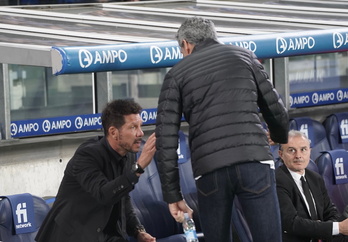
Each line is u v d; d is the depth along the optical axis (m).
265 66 16.75
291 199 11.01
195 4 15.48
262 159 8.11
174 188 8.27
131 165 9.12
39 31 11.23
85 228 8.94
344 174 12.86
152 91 22.33
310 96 16.12
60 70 8.91
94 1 17.22
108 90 14.10
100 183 8.78
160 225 12.10
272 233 8.30
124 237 9.20
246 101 8.16
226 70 8.20
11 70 18.20
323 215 11.27
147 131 14.31
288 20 12.83
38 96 18.52
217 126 8.10
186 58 8.33
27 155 13.42
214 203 8.30
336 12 14.11
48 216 9.16
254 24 12.44
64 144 13.85
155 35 11.00
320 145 14.55
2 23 12.27
